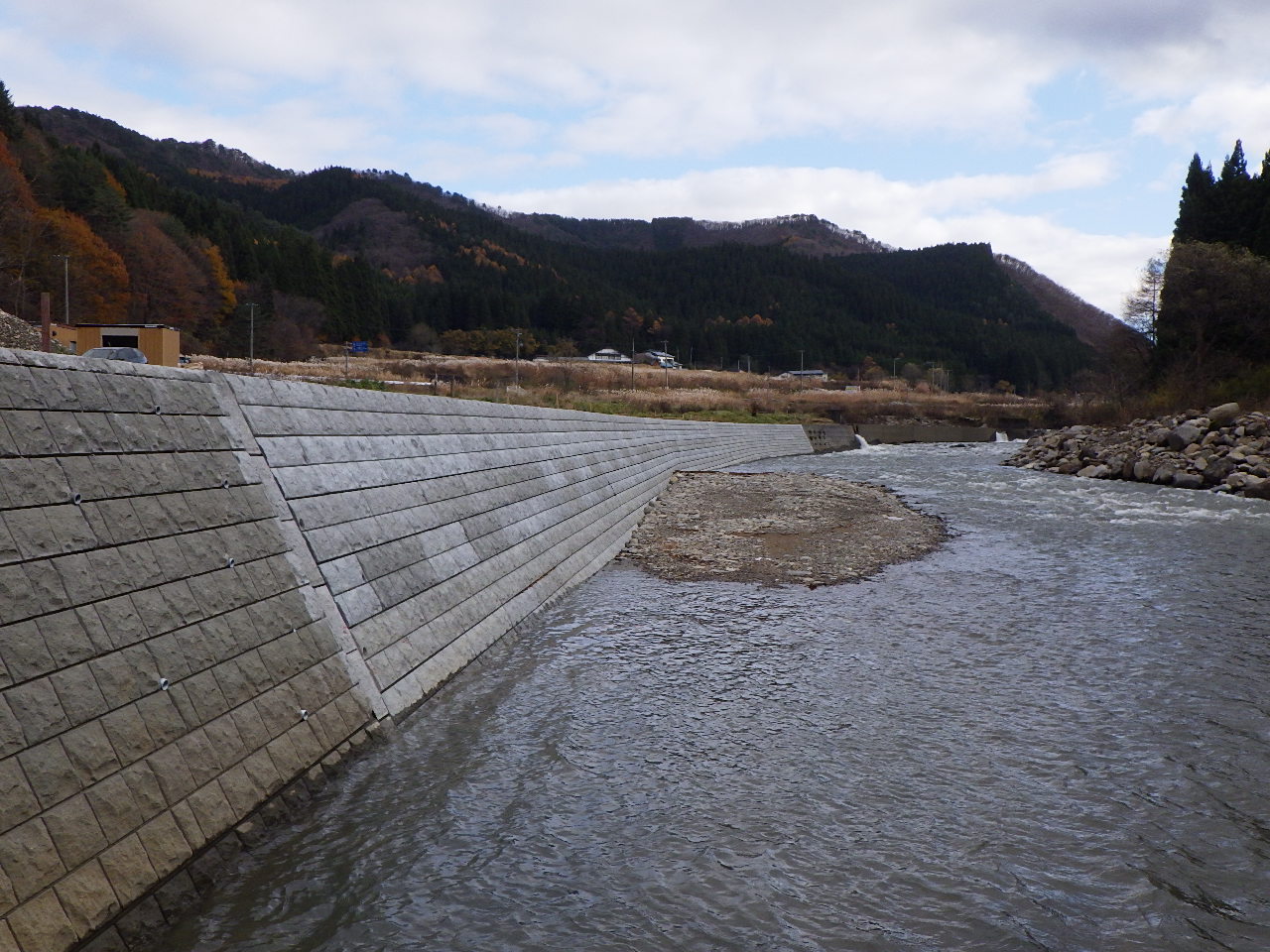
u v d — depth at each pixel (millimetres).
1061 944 4762
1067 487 31266
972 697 8789
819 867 5527
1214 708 8516
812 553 17219
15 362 4746
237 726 5562
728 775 6871
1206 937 4848
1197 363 54688
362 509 8531
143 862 4441
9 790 3807
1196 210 65062
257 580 6383
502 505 12734
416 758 7027
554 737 7582
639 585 14242
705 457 40625
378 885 5160
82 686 4438
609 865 5504
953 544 18375
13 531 4352
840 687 9055
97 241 74000
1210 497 27281
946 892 5258
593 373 94562
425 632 8758
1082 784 6805
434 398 11562
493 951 4582
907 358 194000
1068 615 12227
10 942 3523
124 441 5488
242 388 7254
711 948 4664
